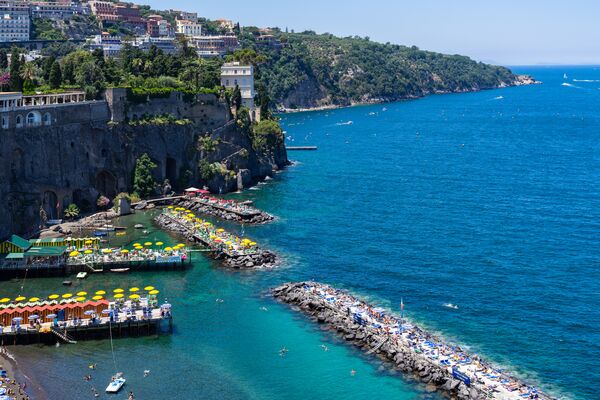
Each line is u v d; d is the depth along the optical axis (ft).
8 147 542.98
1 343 363.76
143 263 480.23
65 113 608.60
